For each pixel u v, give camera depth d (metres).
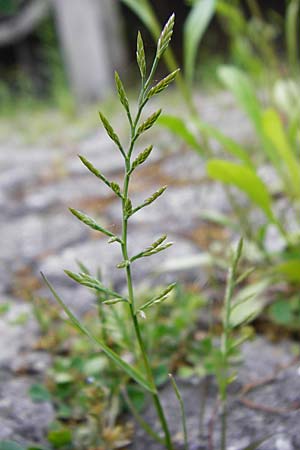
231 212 0.41
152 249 0.14
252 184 0.25
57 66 1.05
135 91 1.05
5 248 0.40
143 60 0.14
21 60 1.13
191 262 0.29
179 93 0.95
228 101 0.81
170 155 0.58
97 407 0.21
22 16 1.04
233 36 0.36
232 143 0.27
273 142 0.27
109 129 0.14
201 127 0.27
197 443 0.20
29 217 0.46
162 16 1.38
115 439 0.21
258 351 0.25
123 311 0.25
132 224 0.42
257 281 0.30
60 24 1.01
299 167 0.29
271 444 0.20
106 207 0.46
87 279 0.15
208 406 0.22
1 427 0.21
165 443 0.18
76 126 0.81
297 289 0.29
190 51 0.29
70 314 0.16
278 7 1.29
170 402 0.22
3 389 0.23
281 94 0.35
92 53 1.01
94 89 1.03
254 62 0.36
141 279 0.33
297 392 0.22
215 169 0.24
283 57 0.99
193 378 0.24
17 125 0.91
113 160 0.60
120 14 1.31
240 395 0.22
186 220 0.41
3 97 1.10
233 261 0.18
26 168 0.61
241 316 0.26
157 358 0.25
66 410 0.22
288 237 0.30
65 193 0.51
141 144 0.64
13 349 0.26
